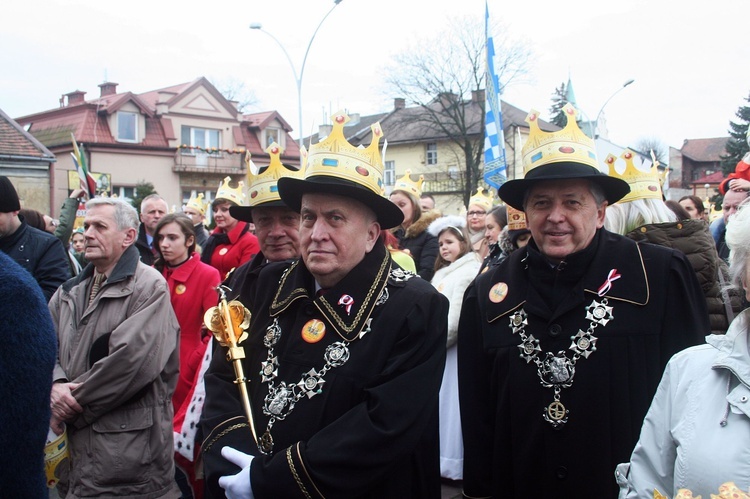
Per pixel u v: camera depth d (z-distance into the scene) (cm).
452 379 471
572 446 242
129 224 361
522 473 251
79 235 732
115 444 337
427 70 3303
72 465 338
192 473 384
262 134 3912
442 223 498
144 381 339
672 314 245
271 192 323
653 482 189
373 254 237
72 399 330
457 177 3772
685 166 6781
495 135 734
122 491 340
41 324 169
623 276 250
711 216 895
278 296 245
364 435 201
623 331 243
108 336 341
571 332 248
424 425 213
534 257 262
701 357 184
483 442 270
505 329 262
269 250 331
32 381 164
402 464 224
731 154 3838
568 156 249
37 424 166
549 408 246
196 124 3656
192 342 454
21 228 470
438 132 3600
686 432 177
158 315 349
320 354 221
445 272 487
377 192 234
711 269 289
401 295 225
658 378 241
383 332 219
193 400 377
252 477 206
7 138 2398
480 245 592
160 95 3541
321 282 237
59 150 3288
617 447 238
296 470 201
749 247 177
